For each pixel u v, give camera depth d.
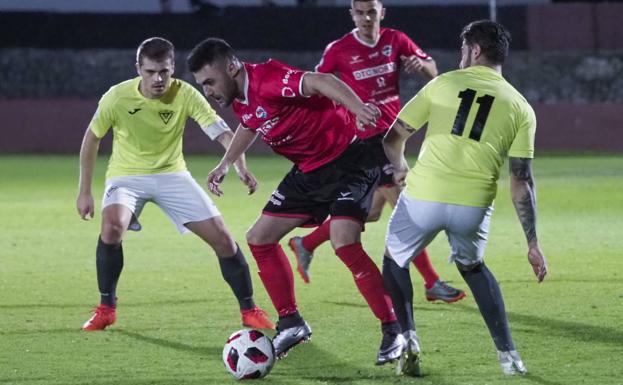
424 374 12.71
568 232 27.05
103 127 15.80
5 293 19.03
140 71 15.17
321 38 66.19
